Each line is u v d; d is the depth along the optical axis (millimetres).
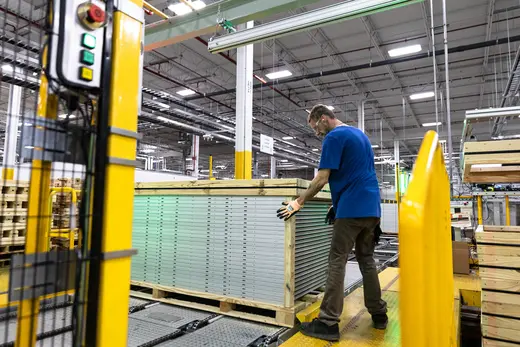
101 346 1190
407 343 767
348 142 2494
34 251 1227
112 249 1239
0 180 4859
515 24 8805
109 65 1275
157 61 10898
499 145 2648
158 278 3441
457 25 8992
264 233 2920
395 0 3010
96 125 1252
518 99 9766
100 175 1232
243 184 3051
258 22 8883
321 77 12188
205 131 12891
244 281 2957
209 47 3922
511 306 2441
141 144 17688
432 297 899
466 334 3926
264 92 13375
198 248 3236
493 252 2514
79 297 1218
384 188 14359
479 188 7113
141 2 1414
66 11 1167
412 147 21250
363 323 2732
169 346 2283
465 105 14578
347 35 9570
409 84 12773
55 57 1155
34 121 1151
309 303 2969
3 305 1626
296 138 18297
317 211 3428
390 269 4812
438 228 1116
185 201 3371
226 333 2531
